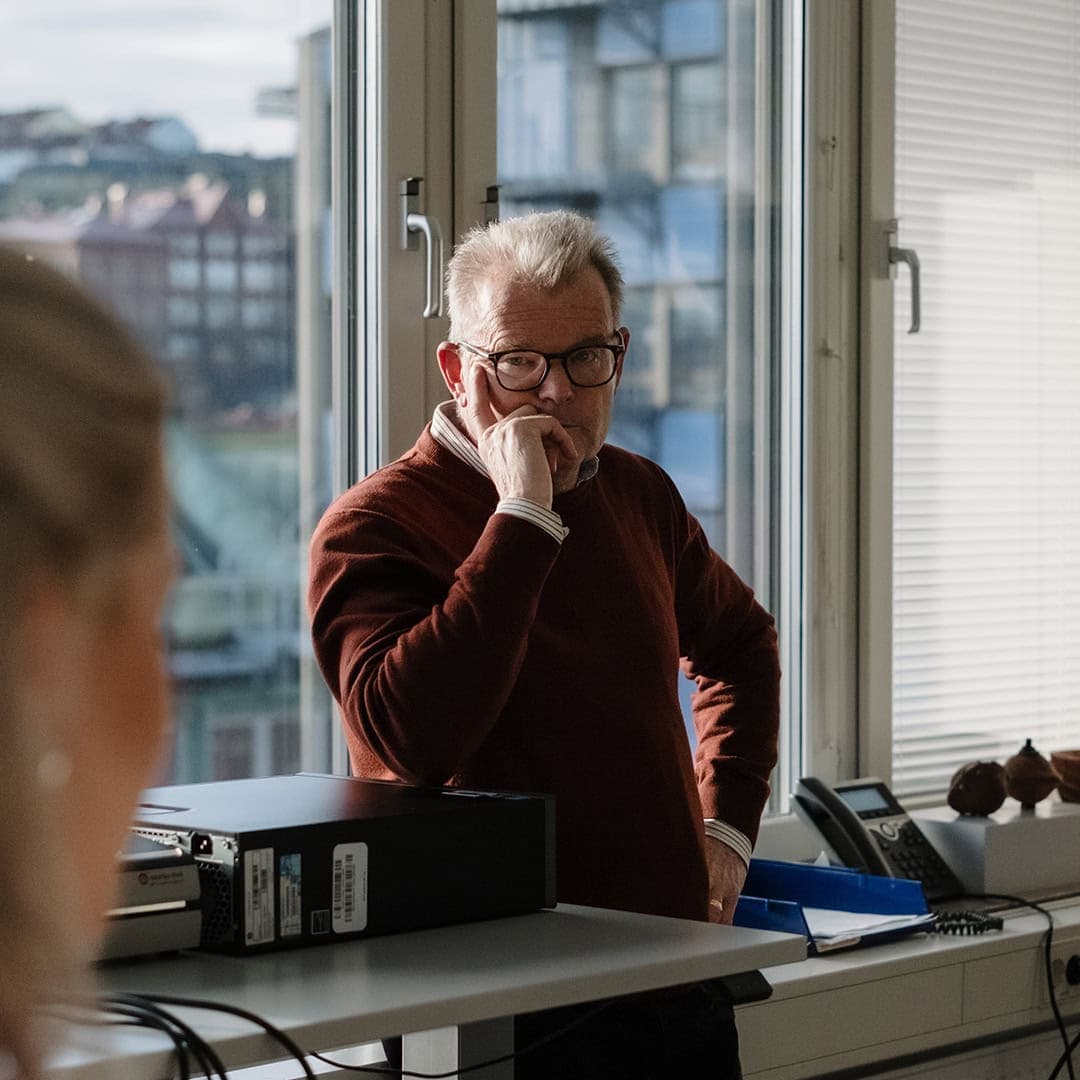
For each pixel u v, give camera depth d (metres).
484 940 1.37
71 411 0.34
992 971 2.46
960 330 3.14
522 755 1.74
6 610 0.33
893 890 2.45
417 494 1.82
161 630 0.38
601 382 1.84
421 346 2.38
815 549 2.92
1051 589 3.29
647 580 1.91
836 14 2.93
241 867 1.28
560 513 1.85
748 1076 2.19
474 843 1.43
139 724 0.37
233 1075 1.90
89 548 0.34
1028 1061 2.63
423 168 2.39
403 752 1.62
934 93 3.09
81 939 0.35
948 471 3.13
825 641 2.93
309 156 2.32
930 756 3.11
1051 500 3.29
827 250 2.93
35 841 0.33
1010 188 3.21
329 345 2.35
